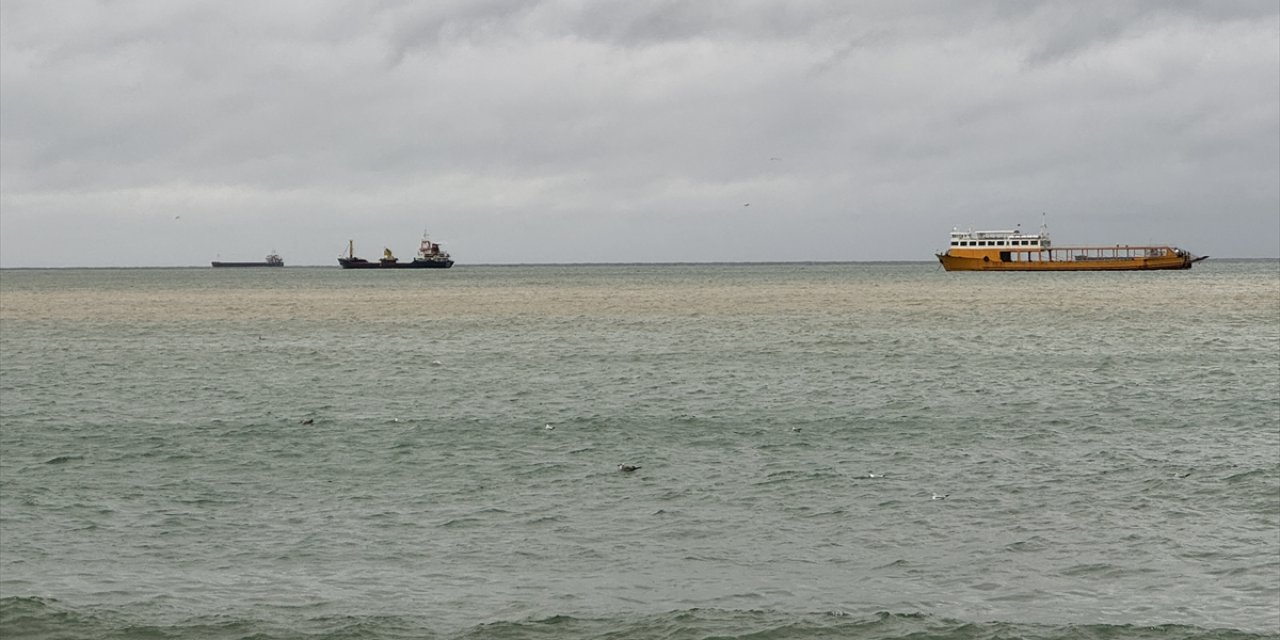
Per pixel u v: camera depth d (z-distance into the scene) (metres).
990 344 103.50
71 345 110.00
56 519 37.91
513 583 31.36
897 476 43.66
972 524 36.59
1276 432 52.62
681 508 39.09
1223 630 27.48
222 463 47.50
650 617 28.72
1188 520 36.59
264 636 27.64
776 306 174.25
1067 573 31.73
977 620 28.34
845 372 81.44
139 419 60.31
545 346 106.56
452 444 51.66
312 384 76.94
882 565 32.66
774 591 30.53
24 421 59.66
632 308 172.75
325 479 44.16
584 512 38.62
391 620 28.58
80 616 28.67
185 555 33.84
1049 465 45.31
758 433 53.91
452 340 114.75
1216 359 87.31
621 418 59.31
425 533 36.19
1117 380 73.94
